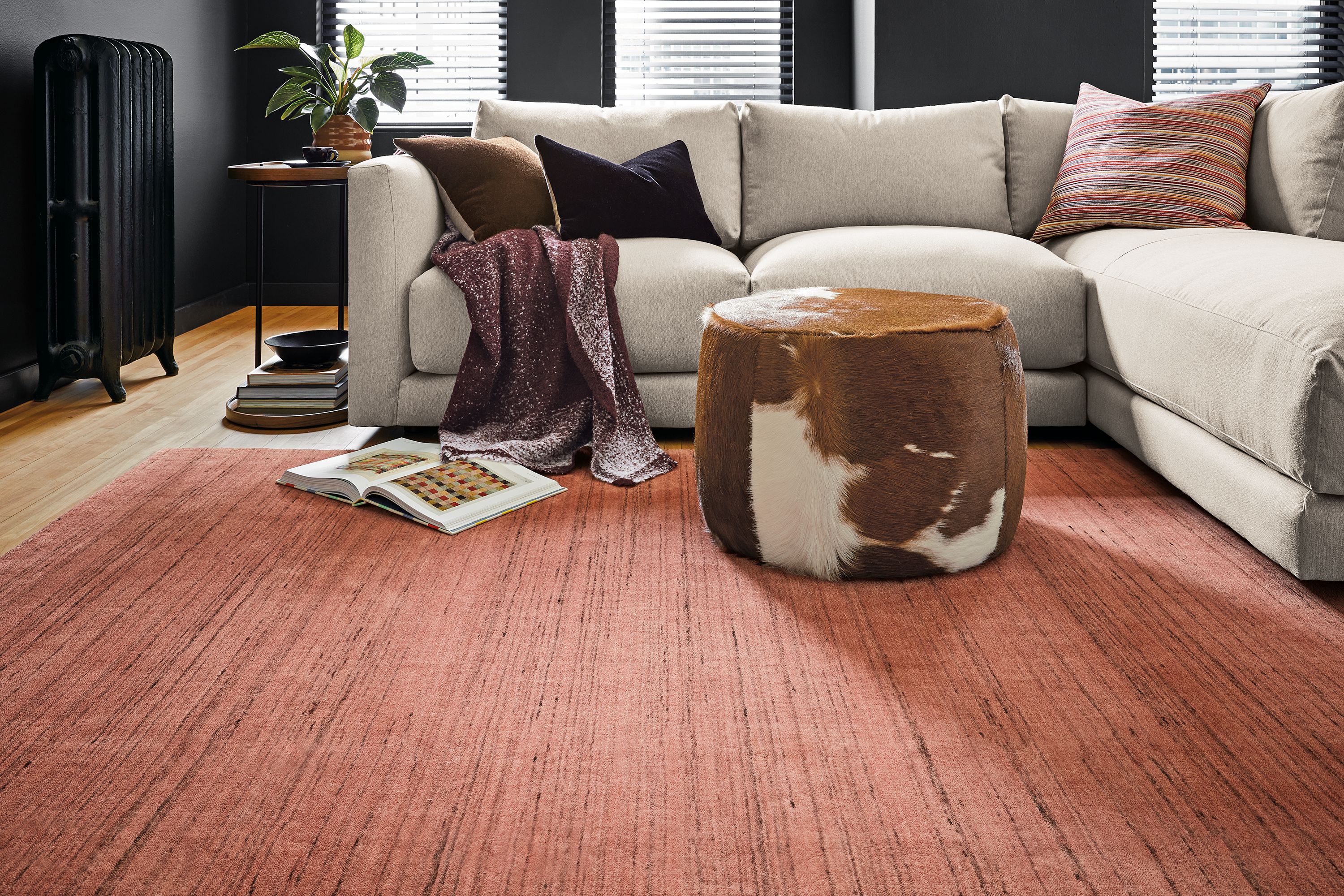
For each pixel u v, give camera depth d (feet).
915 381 5.72
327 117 10.89
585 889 3.50
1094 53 13.79
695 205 9.96
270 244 16.03
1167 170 9.69
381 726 4.51
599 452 8.16
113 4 11.85
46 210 9.95
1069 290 8.52
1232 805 3.94
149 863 3.63
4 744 4.34
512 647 5.24
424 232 9.02
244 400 9.52
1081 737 4.42
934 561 5.99
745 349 5.97
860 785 4.08
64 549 6.45
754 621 5.53
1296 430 5.51
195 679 4.89
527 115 10.60
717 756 4.28
